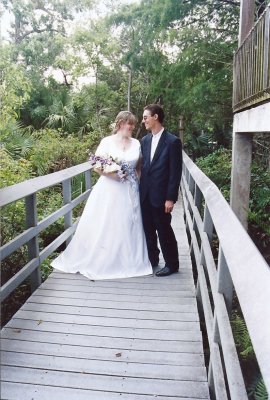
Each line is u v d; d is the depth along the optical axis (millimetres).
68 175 3721
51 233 5488
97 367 2191
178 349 2367
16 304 4039
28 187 2801
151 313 2814
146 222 3525
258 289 843
